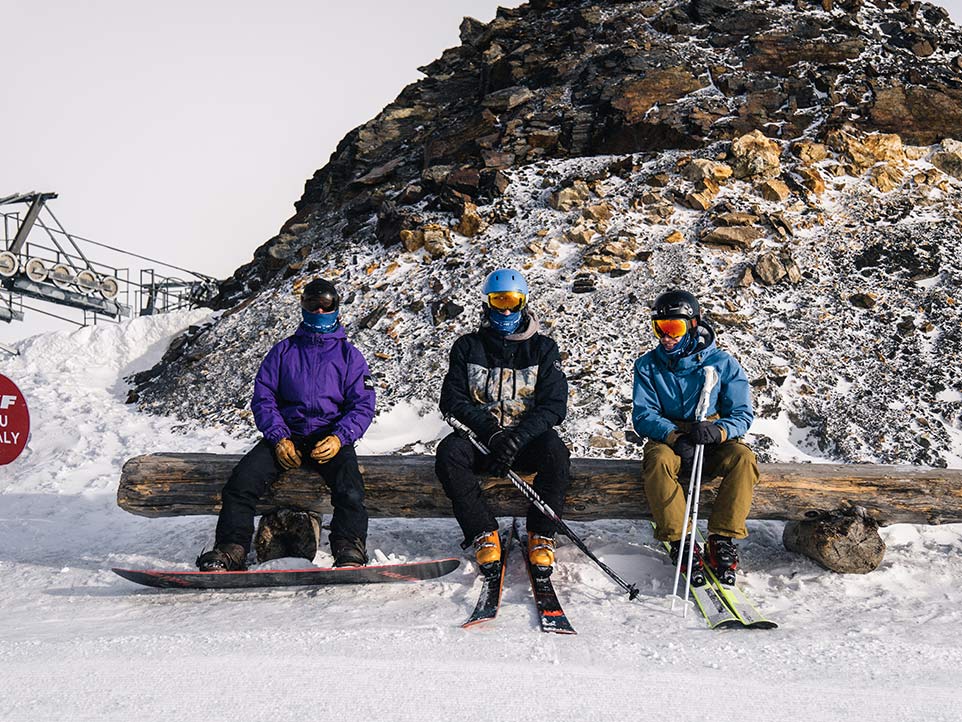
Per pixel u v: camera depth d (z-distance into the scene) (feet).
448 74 59.52
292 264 42.68
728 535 14.26
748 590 14.66
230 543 14.65
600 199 38.11
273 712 8.90
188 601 14.03
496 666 10.42
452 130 48.37
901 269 32.19
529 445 15.23
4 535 19.99
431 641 11.35
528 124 45.21
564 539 16.93
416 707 9.09
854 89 43.68
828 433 25.80
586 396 27.25
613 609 13.29
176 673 10.09
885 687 9.90
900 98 43.01
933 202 36.19
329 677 9.96
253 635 11.53
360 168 52.90
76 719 8.70
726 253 33.53
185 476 15.96
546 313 31.65
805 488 15.53
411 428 28.02
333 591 14.44
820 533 15.48
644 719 8.89
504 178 40.34
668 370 15.78
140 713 8.87
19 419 18.97
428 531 18.30
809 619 12.85
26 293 54.95
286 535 16.06
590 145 43.14
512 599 13.76
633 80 45.11
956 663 10.70
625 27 50.37
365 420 15.85
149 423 32.12
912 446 25.04
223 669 10.23
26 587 15.44
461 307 33.06
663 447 15.01
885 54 46.42
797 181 37.40
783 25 47.85
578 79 47.98
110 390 37.35
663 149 41.37
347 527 15.26
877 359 28.43
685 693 9.64
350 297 36.14
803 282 31.94
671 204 36.94
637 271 33.04
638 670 10.39
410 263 37.24
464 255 36.40
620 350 29.40
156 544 18.38
